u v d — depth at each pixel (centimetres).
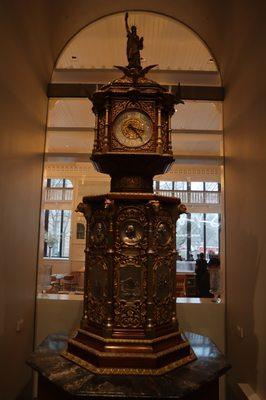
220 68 328
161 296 186
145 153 184
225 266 305
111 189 199
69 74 331
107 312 178
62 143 607
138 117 189
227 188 306
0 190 215
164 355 176
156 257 183
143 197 180
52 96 322
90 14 323
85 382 160
